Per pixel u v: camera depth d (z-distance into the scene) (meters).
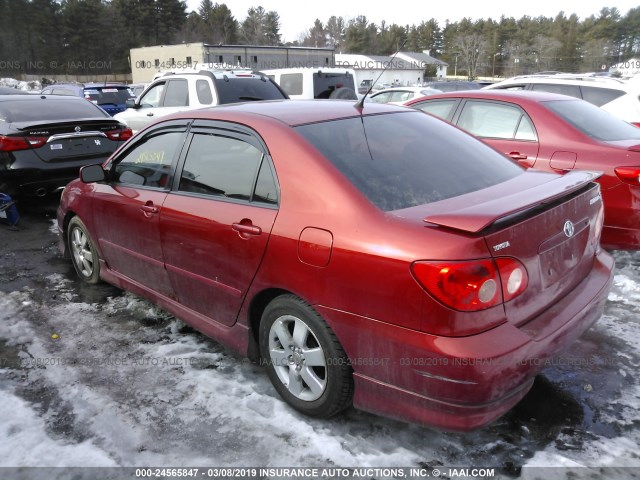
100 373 3.33
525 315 2.44
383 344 2.38
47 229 6.59
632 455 2.57
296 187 2.73
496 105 5.66
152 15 71.06
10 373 3.35
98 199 4.16
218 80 9.05
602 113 5.60
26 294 4.57
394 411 2.47
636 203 4.55
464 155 3.20
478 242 2.21
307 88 11.48
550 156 5.04
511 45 80.44
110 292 4.58
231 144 3.17
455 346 2.19
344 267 2.45
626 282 4.54
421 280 2.21
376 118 3.30
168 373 3.33
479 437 2.70
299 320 2.73
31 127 6.62
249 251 2.87
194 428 2.81
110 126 7.34
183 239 3.32
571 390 3.07
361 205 2.52
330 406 2.70
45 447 2.69
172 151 3.60
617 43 77.88
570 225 2.67
